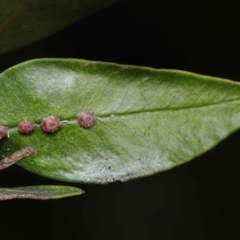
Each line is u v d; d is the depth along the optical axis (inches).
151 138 7.7
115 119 7.7
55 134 7.7
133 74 7.6
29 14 7.9
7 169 8.7
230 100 7.6
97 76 7.7
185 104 7.6
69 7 7.9
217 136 7.6
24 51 8.6
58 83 7.7
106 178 7.7
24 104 7.7
